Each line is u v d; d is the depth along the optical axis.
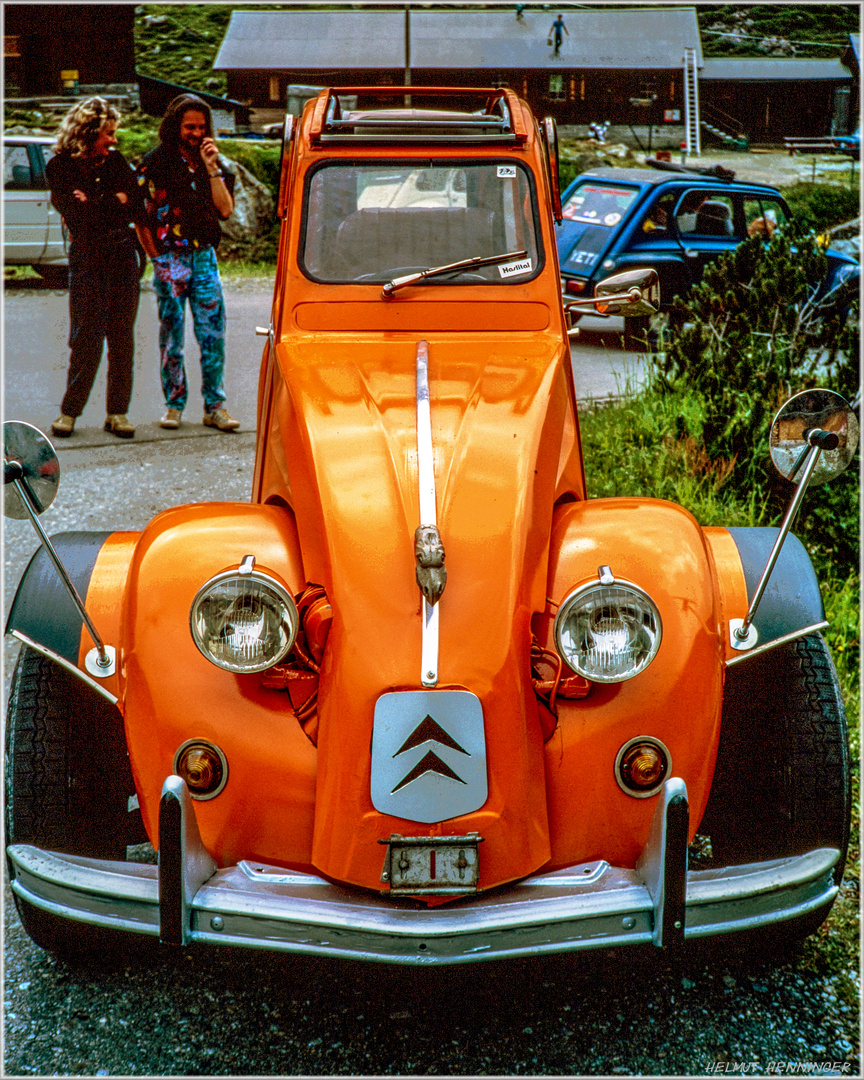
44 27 26.73
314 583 2.71
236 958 3.00
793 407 2.64
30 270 15.37
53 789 2.80
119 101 26.88
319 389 3.16
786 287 6.34
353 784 2.41
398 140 3.73
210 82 28.77
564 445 3.25
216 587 2.44
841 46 31.58
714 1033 2.72
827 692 2.88
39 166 13.53
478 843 2.37
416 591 2.53
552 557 2.82
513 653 2.50
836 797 2.80
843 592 4.85
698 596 2.74
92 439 7.40
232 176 7.22
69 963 2.97
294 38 28.83
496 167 3.74
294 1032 2.72
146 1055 2.64
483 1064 2.62
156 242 7.18
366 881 2.39
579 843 2.55
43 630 2.79
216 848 2.57
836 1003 2.83
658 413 6.55
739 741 2.92
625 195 10.73
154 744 2.60
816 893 2.53
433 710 2.39
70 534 3.12
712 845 3.09
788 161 26.92
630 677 2.47
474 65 28.22
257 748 2.57
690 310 6.74
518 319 3.63
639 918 2.33
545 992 2.87
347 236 3.70
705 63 29.58
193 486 6.38
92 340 7.21
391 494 2.74
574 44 29.08
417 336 3.59
